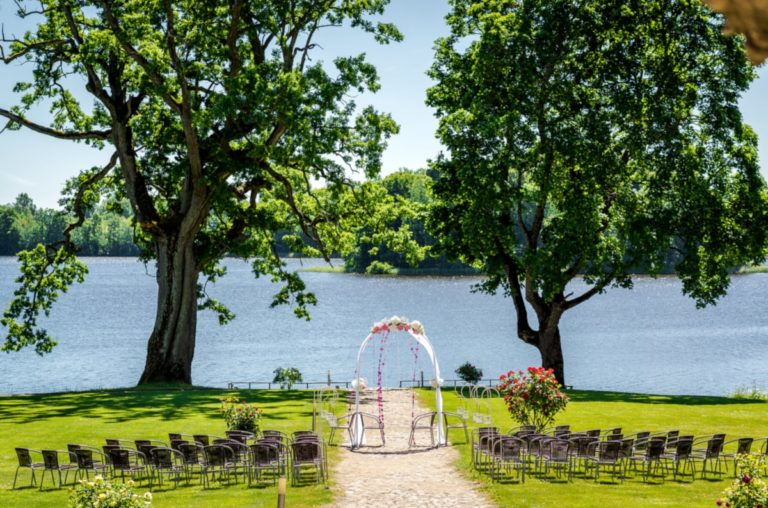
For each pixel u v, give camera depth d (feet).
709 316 317.22
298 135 109.60
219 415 92.48
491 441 61.93
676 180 119.24
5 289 447.01
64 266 137.08
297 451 60.13
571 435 64.59
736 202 119.03
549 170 120.16
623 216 122.01
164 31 115.65
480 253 127.65
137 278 609.83
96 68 131.85
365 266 584.81
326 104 111.04
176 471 61.11
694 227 117.70
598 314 332.80
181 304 125.80
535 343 132.46
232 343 238.89
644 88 120.57
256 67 113.09
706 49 118.01
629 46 122.42
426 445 76.28
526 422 73.67
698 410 96.89
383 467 65.87
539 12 119.65
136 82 120.47
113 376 176.35
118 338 249.14
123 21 109.91
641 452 67.46
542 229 132.87
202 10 115.96
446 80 134.00
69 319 308.60
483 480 60.08
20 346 131.64
